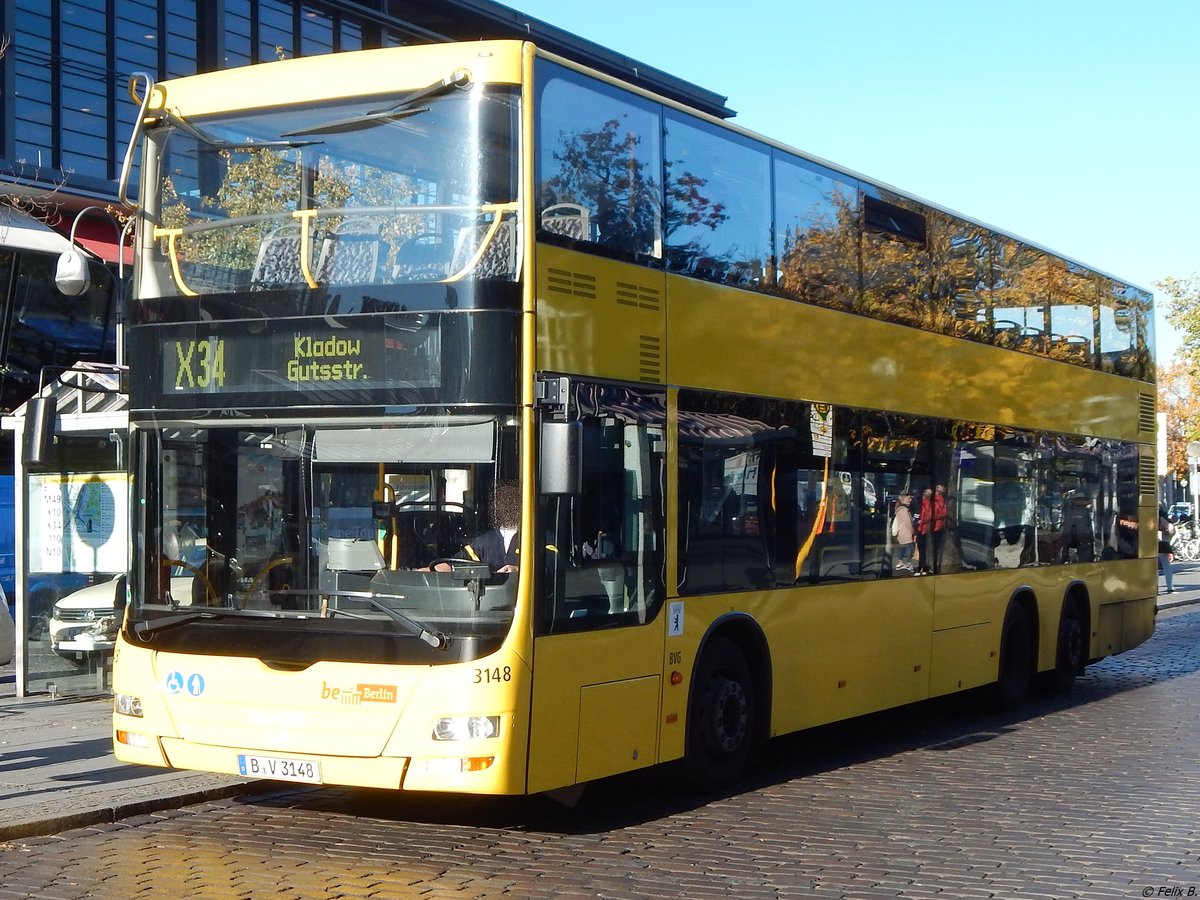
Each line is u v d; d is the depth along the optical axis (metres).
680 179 10.44
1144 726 14.54
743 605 10.80
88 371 14.85
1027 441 16.14
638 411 9.70
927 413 13.89
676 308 10.23
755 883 7.92
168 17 28.95
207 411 9.17
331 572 8.74
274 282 9.09
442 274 8.72
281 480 8.94
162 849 8.73
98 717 13.45
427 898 7.54
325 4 31.50
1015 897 7.62
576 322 9.12
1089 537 17.75
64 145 27.02
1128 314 19.48
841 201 12.69
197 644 9.02
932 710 16.00
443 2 32.94
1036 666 16.25
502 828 9.42
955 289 14.66
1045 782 11.26
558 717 8.71
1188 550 52.41
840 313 12.47
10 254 21.09
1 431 20.56
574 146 9.30
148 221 9.59
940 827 9.48
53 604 14.86
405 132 8.98
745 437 10.97
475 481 8.55
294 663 8.74
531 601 8.52
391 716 8.44
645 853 8.68
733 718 10.59
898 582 13.12
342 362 8.83
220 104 9.49
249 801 10.27
